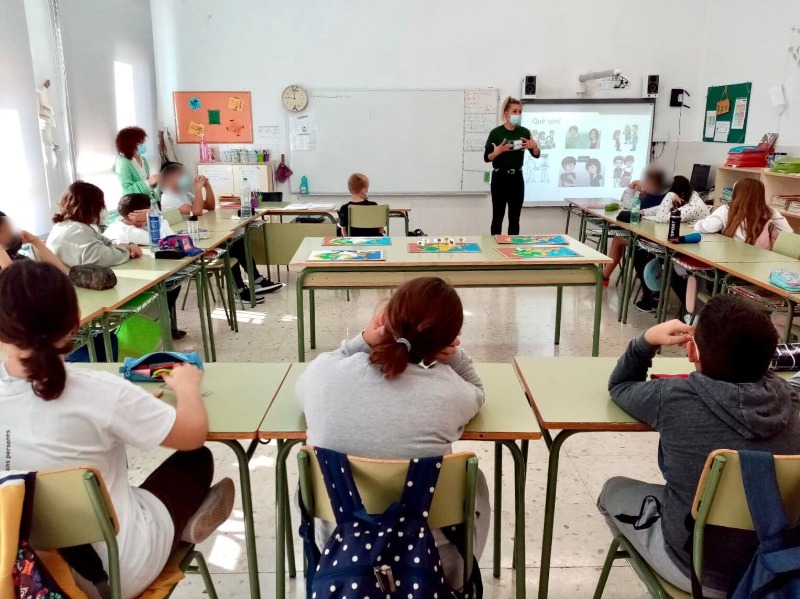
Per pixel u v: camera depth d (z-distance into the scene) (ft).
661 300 13.75
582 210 18.85
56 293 3.63
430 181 22.50
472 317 15.06
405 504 3.84
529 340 13.41
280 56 21.45
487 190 22.58
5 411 3.76
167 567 4.43
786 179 17.34
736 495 3.85
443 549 4.32
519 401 5.27
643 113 22.07
